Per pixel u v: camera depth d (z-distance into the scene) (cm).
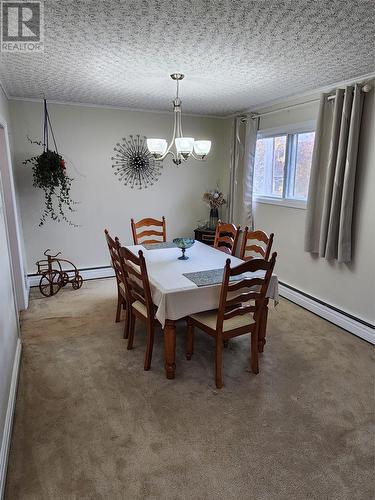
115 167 458
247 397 230
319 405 222
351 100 294
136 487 164
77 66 268
